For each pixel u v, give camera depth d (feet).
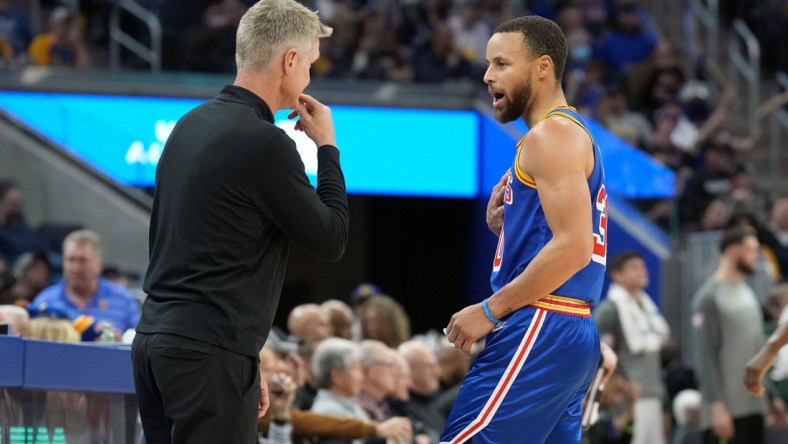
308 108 44.68
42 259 101.14
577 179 42.70
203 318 39.37
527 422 43.80
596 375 50.06
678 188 154.30
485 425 43.80
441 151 152.97
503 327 44.09
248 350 40.04
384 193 151.12
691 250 133.59
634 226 135.13
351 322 95.25
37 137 133.69
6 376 42.22
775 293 104.27
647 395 96.17
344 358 75.10
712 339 91.40
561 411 44.55
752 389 63.82
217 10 163.43
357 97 150.20
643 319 96.99
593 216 44.47
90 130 135.64
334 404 74.90
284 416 65.77
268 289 40.81
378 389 81.61
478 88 154.10
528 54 45.03
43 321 61.36
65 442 46.57
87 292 87.61
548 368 43.70
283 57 42.01
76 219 132.57
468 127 153.69
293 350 79.56
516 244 44.29
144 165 137.18
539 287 42.57
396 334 96.22
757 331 91.61
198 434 39.24
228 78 146.51
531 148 43.37
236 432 39.83
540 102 45.34
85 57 161.58
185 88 144.56
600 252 44.88
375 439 77.05
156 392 40.55
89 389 46.70
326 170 43.34
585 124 44.68
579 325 44.29
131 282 128.98
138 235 131.95
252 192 40.04
